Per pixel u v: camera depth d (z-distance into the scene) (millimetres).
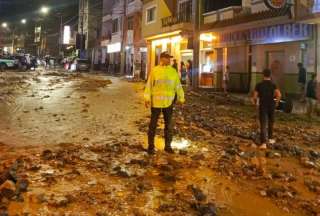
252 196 6195
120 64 52188
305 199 6172
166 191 6168
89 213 5199
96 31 69500
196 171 7289
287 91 21297
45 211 5184
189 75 30734
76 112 14242
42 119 12609
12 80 30344
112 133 10609
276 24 20984
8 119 12461
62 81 30812
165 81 8461
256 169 7531
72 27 85438
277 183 6863
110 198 5762
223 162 7930
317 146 10336
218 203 5809
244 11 25156
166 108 8508
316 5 16875
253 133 11234
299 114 16891
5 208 5164
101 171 7035
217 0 28250
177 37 35562
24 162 7297
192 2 30312
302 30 19688
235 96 23062
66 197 5668
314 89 16016
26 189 5887
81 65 57875
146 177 6812
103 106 16078
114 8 55406
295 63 20719
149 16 39094
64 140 9617
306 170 7793
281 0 18734
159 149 8867
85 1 72812
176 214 5293
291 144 10266
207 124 12461
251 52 24812
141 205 5562
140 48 44812
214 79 28625
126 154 8289
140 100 18688
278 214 5555
